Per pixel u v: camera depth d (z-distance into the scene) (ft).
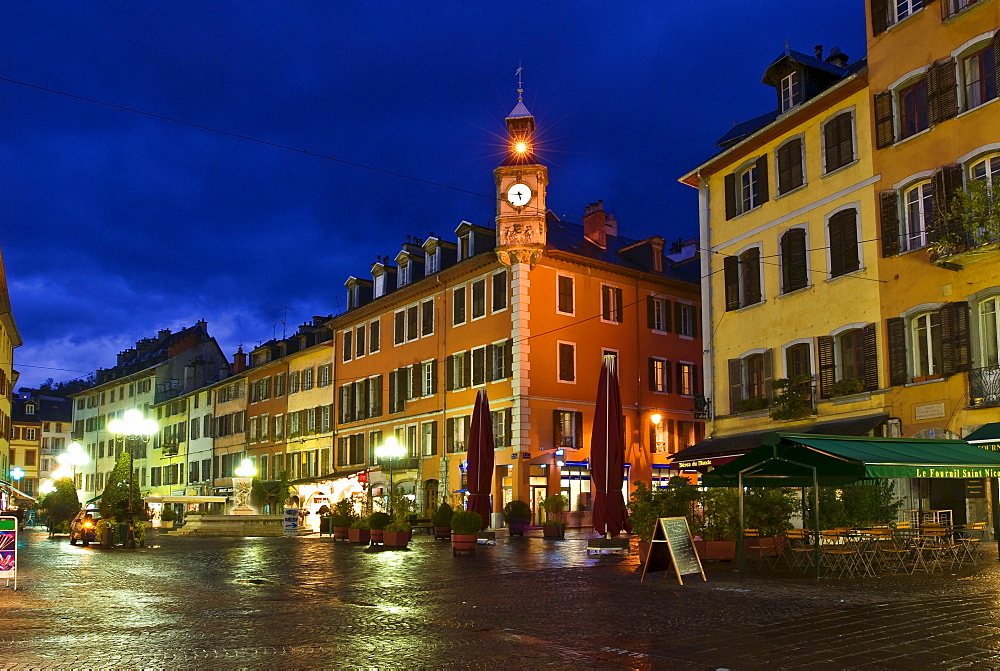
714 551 58.08
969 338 70.13
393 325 163.22
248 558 72.90
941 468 49.03
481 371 138.31
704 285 103.09
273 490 176.24
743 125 104.37
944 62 74.08
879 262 79.61
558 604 40.45
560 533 101.76
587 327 138.62
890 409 77.05
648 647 29.55
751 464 53.98
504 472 131.44
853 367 82.64
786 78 95.35
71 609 39.78
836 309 84.17
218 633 32.99
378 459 162.20
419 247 166.30
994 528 65.05
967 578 45.80
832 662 26.30
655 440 143.95
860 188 82.33
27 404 347.56
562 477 131.95
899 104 78.95
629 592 44.27
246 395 218.79
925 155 75.72
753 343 94.73
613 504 76.43
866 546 53.72
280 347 211.00
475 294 141.38
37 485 337.52
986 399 67.72
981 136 70.69
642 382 144.25
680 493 59.36
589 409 137.08
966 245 69.10
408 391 156.35
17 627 34.37
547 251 133.59
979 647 27.63
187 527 134.41
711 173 103.50
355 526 96.12
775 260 92.38
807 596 40.52
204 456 236.22
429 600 42.93
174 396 258.78
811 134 88.74
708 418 100.22
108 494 107.96
